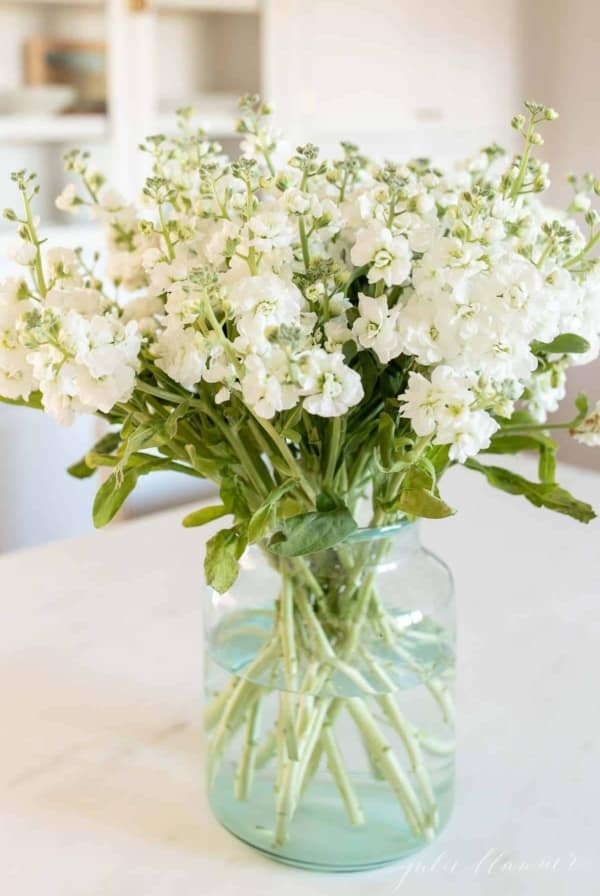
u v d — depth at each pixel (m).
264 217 0.78
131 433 0.81
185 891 0.85
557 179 3.88
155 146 0.95
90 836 0.92
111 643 1.23
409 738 0.88
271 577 0.87
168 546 1.48
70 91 2.89
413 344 0.75
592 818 0.93
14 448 2.27
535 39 3.82
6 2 2.80
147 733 1.07
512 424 0.93
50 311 0.73
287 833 0.88
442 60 3.62
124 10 2.94
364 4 3.38
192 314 0.74
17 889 0.85
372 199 0.84
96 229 2.91
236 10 3.12
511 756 1.02
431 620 0.89
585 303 0.83
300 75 3.28
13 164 2.85
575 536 1.51
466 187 0.96
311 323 0.78
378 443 0.83
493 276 0.74
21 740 1.05
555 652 1.20
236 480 0.86
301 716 0.87
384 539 0.86
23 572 1.39
